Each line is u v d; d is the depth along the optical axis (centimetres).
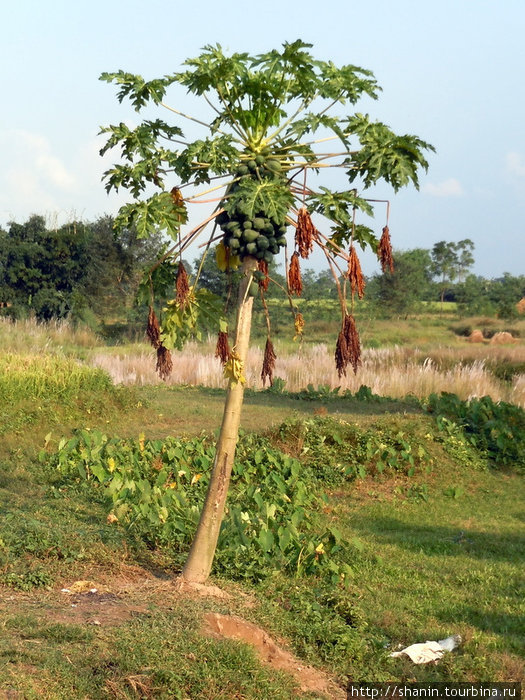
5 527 789
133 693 516
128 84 612
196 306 619
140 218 582
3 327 2744
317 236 581
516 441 1603
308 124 583
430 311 6512
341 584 864
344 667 659
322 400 1988
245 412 1759
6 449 1291
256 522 936
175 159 620
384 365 2484
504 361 2891
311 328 4481
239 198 573
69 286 4197
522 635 772
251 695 550
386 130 586
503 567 995
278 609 727
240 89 607
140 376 2252
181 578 721
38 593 675
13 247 4097
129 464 1172
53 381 1609
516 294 7012
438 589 895
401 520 1209
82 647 557
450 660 686
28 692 481
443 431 1567
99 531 845
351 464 1389
